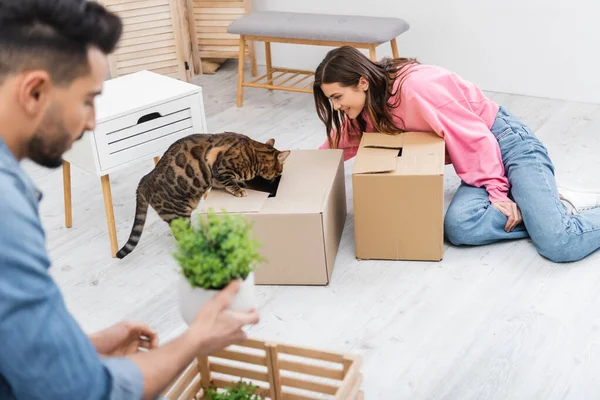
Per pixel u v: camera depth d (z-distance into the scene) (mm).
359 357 1519
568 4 3357
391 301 2213
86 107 1001
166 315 2246
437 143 2379
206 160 2324
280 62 4289
